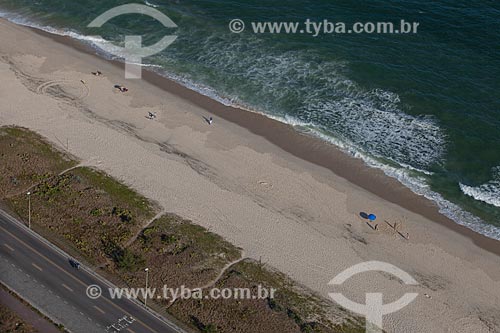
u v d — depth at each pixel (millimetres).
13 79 126125
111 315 84312
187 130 117312
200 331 83125
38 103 120375
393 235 100312
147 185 104812
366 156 114562
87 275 89125
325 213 103062
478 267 96500
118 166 108000
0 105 119000
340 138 117812
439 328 86875
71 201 100062
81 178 104500
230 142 115500
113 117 118750
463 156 114938
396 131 119250
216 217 100375
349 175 110938
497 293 92500
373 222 102250
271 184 107438
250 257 94438
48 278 88188
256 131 118562
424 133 118750
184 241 95500
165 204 101750
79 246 93000
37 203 99125
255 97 126125
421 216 104438
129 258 89812
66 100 121688
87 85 126312
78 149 110688
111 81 128125
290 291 89688
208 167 109625
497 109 122938
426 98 124625
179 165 109375
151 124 117938
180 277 89812
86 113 119000
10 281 87312
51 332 81562
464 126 119688
